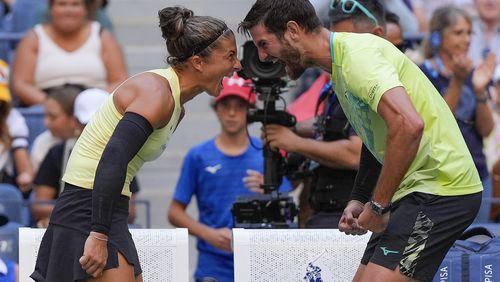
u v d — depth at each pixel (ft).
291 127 38.60
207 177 43.83
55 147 45.06
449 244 28.89
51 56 55.26
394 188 27.53
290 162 38.88
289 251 34.12
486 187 47.65
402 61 28.84
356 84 27.86
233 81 43.62
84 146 29.17
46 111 47.14
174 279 33.91
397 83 27.43
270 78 36.86
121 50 56.49
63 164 44.65
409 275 28.63
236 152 44.01
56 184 44.83
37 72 55.26
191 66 29.27
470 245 33.45
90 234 27.91
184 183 44.09
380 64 27.84
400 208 28.89
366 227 28.32
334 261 34.22
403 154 27.07
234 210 37.96
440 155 28.60
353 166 37.09
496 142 51.19
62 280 28.68
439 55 48.67
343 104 29.45
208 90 29.68
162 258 33.96
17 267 36.32
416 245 28.50
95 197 27.66
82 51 55.52
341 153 36.88
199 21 29.22
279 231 34.24
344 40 28.66
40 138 49.67
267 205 37.78
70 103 46.80
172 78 29.17
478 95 47.19
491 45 60.18
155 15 71.31
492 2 59.98
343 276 34.22
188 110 65.57
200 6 71.36
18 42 60.18
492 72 47.80
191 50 29.09
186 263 34.01
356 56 28.09
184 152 63.98
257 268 34.01
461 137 29.30
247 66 36.78
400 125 26.94
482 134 47.50
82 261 27.81
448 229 28.58
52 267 28.78
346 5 36.14
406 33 59.72
